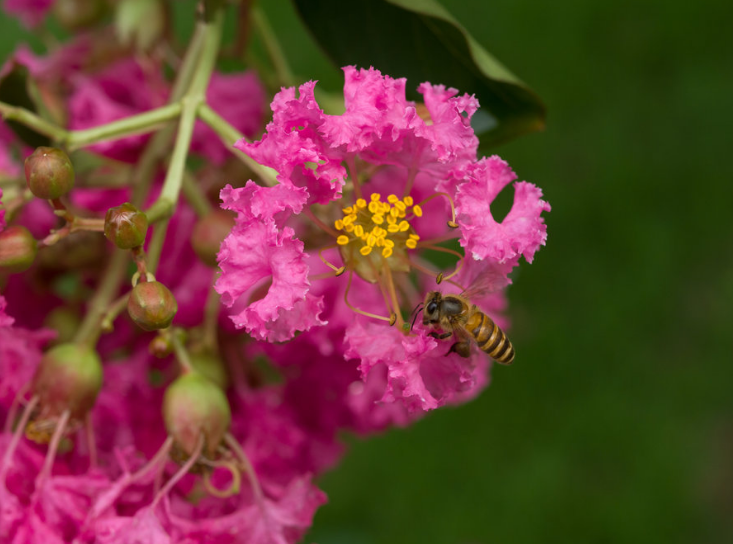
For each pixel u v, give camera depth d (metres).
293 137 0.34
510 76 0.37
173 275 0.40
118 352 0.40
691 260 0.82
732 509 0.75
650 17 0.90
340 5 0.38
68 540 0.36
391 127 0.34
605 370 0.79
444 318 0.36
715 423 0.78
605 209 0.84
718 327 0.80
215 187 0.40
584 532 0.74
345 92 0.34
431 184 0.38
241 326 0.34
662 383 0.79
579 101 0.88
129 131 0.36
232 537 0.36
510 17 0.91
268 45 0.41
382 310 0.38
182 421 0.36
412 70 0.38
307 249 0.37
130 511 0.36
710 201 0.84
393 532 0.75
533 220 0.34
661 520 0.74
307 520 0.37
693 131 0.86
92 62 0.43
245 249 0.34
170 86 0.43
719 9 0.90
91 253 0.39
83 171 0.40
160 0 0.42
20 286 0.40
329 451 0.41
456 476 0.77
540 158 0.85
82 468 0.37
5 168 0.41
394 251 0.36
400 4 0.37
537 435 0.78
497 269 0.35
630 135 0.87
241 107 0.42
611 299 0.81
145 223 0.34
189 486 0.37
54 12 0.43
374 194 0.35
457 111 0.34
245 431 0.39
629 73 0.89
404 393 0.34
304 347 0.39
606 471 0.76
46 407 0.36
